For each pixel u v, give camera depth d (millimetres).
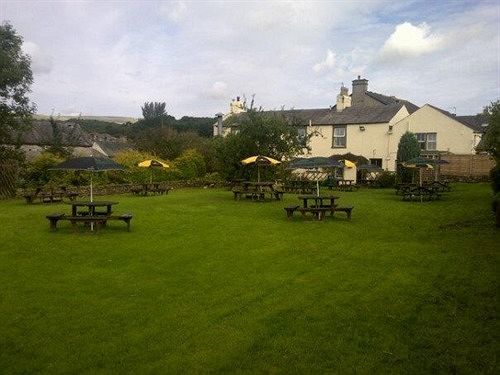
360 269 10164
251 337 6602
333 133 41688
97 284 9141
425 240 13250
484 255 10945
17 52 25797
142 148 38438
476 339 6391
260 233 14648
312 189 32250
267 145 30141
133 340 6496
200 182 35688
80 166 15258
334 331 6789
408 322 7070
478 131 37250
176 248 12430
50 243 12906
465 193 27172
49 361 5863
